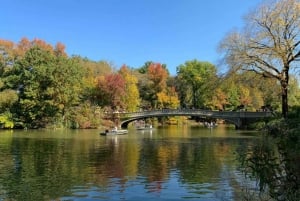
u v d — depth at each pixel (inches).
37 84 2746.1
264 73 1673.2
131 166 962.1
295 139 427.8
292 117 1310.3
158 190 693.9
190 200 624.7
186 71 4205.2
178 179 789.2
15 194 660.7
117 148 1411.2
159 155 1194.0
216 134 2276.1
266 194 520.1
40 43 3516.2
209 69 4160.9
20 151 1285.7
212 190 689.0
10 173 855.1
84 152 1269.7
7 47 3070.9
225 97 3855.8
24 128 2780.5
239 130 2748.5
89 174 845.2
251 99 3659.0
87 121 2908.5
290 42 1592.0
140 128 3024.1
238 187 703.7
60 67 2780.5
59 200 625.0
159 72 4148.6
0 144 1537.9
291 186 383.2
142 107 4018.2
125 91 3469.5
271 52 1605.6
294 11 1582.2
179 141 1744.6
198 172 871.7
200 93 4045.3
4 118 2714.1
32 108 2790.4
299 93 2105.1
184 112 3029.0
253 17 1648.6
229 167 941.2
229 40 1707.7
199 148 1413.6
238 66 1691.7
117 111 3255.4
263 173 406.6
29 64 2812.5
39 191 682.2
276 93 1839.3
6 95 2755.9
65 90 2787.9
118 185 733.3
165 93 4138.8
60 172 869.8
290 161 390.9
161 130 2856.8
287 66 1612.9
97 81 3400.6
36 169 909.8
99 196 649.6
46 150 1322.6
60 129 2768.2
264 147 443.5
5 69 2987.2
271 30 1616.6
